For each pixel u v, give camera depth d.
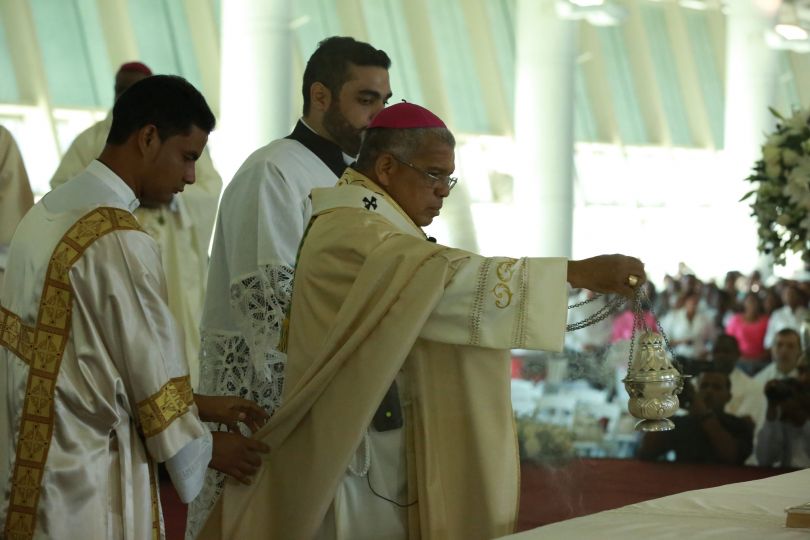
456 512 3.32
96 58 15.11
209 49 15.94
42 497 3.05
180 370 3.19
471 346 3.30
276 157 4.09
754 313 11.39
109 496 3.12
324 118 4.16
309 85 4.18
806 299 11.14
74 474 3.06
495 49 19.52
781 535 2.45
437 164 3.43
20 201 5.93
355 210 3.40
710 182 22.95
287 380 3.43
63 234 3.13
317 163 4.14
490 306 3.18
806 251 5.29
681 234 22.33
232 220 4.09
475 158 19.02
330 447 3.27
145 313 3.12
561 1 16.12
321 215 3.46
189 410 3.19
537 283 3.16
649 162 22.23
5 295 3.23
